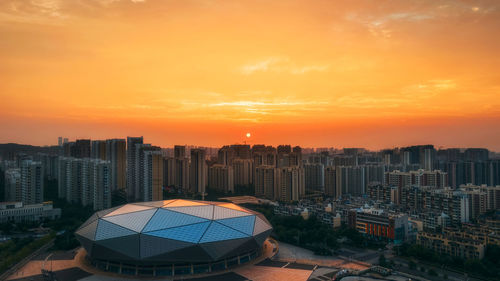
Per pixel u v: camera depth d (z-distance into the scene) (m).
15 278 194.50
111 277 192.12
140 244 189.50
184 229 198.88
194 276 191.00
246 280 186.50
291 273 198.88
